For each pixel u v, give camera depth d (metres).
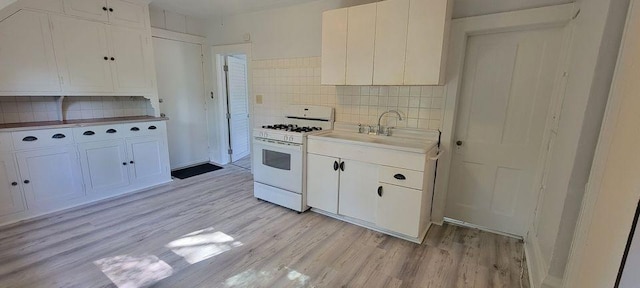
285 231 2.59
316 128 3.27
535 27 2.18
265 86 3.83
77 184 2.96
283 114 3.67
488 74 2.44
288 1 3.25
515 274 2.02
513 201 2.51
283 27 3.51
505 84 2.39
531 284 1.87
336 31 2.70
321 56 3.03
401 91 2.77
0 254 2.11
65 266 1.99
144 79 3.52
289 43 3.49
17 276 1.88
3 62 2.51
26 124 2.76
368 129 2.99
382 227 2.54
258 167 3.24
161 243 2.33
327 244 2.38
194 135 4.57
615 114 1.11
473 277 1.98
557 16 1.99
